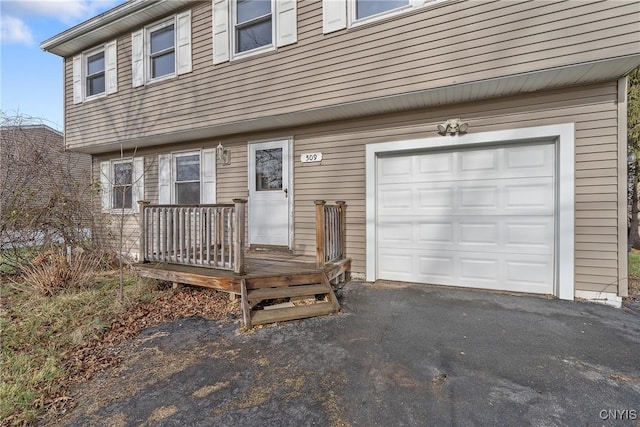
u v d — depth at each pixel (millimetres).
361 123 5184
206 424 1863
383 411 1937
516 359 2549
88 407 2059
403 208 5004
